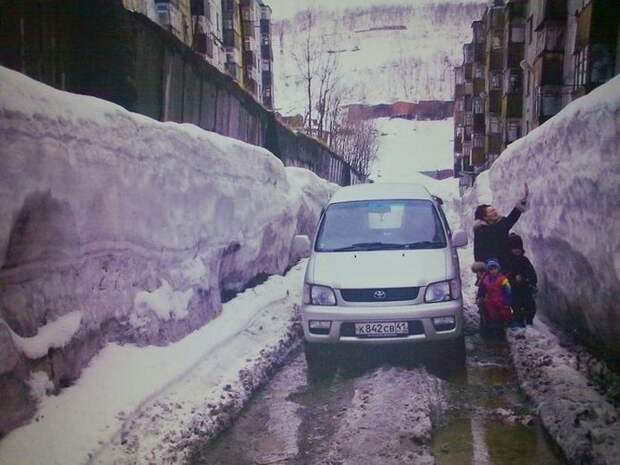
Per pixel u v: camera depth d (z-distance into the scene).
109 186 4.35
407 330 5.11
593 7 15.19
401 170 86.88
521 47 24.38
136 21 6.03
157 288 5.10
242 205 7.40
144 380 4.18
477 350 5.84
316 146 21.53
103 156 4.27
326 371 5.38
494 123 30.16
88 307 4.09
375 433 3.72
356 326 5.16
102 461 3.22
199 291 5.83
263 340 5.98
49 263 3.67
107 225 4.32
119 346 4.45
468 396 4.56
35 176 3.43
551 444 3.64
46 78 4.80
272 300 7.44
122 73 5.63
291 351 6.10
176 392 4.29
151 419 3.80
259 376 5.08
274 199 9.12
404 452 3.47
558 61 18.75
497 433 3.85
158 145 5.23
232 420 4.25
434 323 5.11
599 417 3.69
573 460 3.28
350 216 6.46
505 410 4.19
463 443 3.71
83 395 3.70
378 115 115.62
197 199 5.98
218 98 9.39
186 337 5.27
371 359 5.62
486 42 32.84
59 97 3.92
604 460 3.14
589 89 15.61
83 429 3.38
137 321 4.68
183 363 4.70
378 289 5.21
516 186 7.74
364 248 5.96
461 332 5.29
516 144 8.07
